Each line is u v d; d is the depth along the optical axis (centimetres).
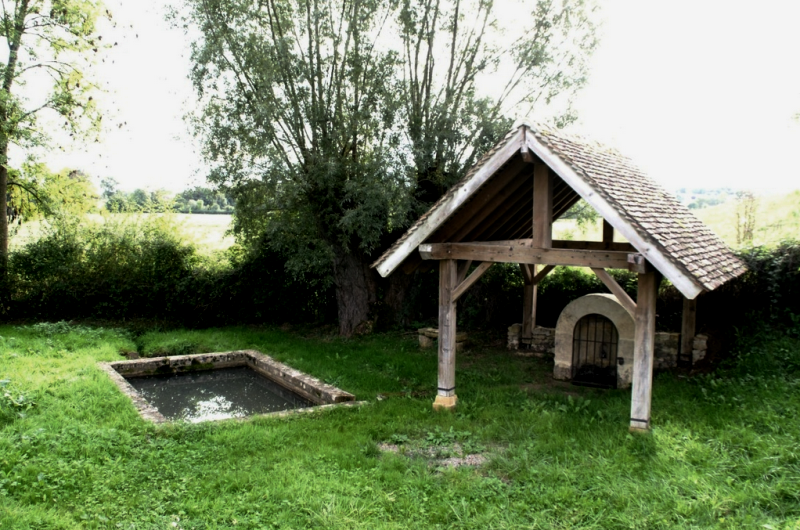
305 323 1672
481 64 1390
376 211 1260
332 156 1303
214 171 1340
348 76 1334
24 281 1616
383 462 666
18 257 1611
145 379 1164
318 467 646
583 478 614
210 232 1789
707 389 920
